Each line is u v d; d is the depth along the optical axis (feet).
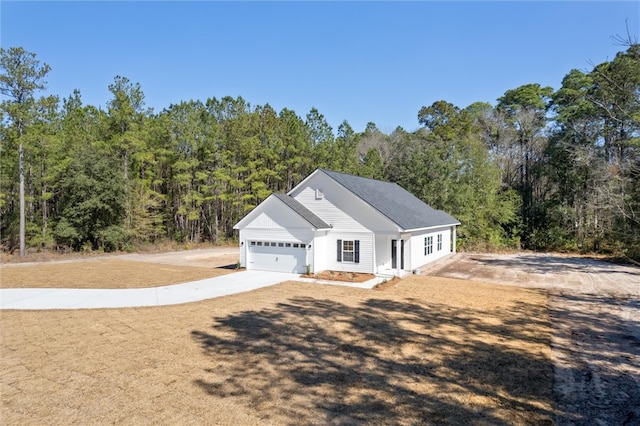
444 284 56.24
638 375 24.68
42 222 104.32
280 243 66.39
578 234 100.42
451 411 19.83
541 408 20.27
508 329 34.30
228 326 35.32
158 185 131.64
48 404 20.68
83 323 36.50
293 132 132.67
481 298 46.88
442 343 30.42
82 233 101.14
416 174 118.93
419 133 159.12
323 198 66.80
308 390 22.26
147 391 22.17
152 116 125.29
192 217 121.19
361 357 27.45
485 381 23.50
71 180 96.68
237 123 125.29
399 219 64.39
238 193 128.36
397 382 23.34
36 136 92.58
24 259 87.35
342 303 44.19
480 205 111.75
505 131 136.15
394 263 70.64
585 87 102.58
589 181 76.18
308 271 62.49
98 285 55.93
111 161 103.24
